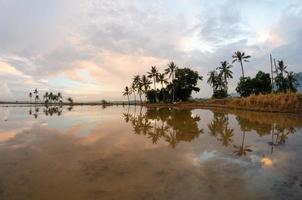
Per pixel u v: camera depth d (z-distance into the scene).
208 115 29.78
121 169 7.90
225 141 12.82
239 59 57.91
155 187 6.35
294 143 12.13
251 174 7.41
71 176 7.22
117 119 27.03
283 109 30.08
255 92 54.41
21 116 32.94
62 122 23.66
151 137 14.26
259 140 13.01
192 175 7.30
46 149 10.99
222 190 6.16
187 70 76.62
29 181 6.80
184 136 14.53
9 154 10.03
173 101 74.62
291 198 5.70
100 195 5.86
